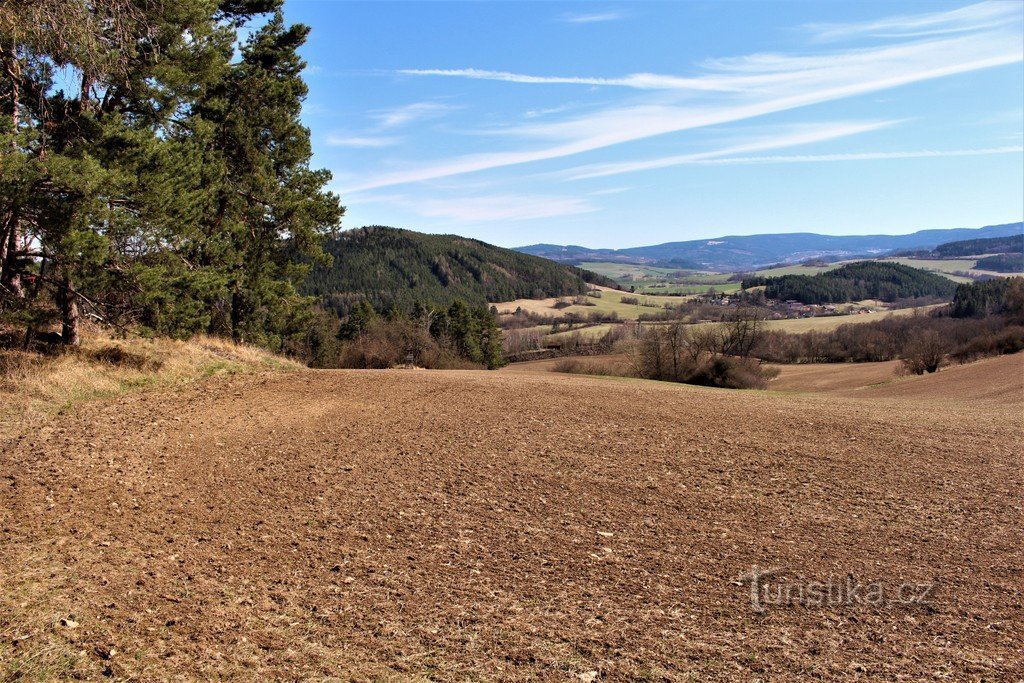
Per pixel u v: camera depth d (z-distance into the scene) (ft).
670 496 27.45
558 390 55.62
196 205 48.83
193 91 52.65
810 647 15.53
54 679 12.90
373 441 35.60
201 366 55.01
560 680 13.98
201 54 52.65
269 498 25.80
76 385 41.78
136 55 44.01
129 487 25.86
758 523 24.41
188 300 50.52
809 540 22.77
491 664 14.60
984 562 20.84
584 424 41.50
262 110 71.51
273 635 15.56
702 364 142.20
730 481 29.73
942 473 31.37
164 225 43.98
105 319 48.11
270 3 71.82
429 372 75.66
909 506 26.50
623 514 25.16
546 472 30.48
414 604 17.48
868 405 56.85
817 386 140.87
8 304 42.04
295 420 40.27
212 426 37.37
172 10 46.91
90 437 32.63
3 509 22.22
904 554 21.53
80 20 36.68
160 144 44.19
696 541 22.56
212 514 23.73
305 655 14.71
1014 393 73.97
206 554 20.20
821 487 28.99
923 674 14.26
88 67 39.47
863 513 25.62
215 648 14.75
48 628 14.88
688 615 17.17
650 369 146.00
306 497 26.11
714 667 14.61
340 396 48.75
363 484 27.99
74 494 24.43
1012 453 35.37
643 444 36.40
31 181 36.42
